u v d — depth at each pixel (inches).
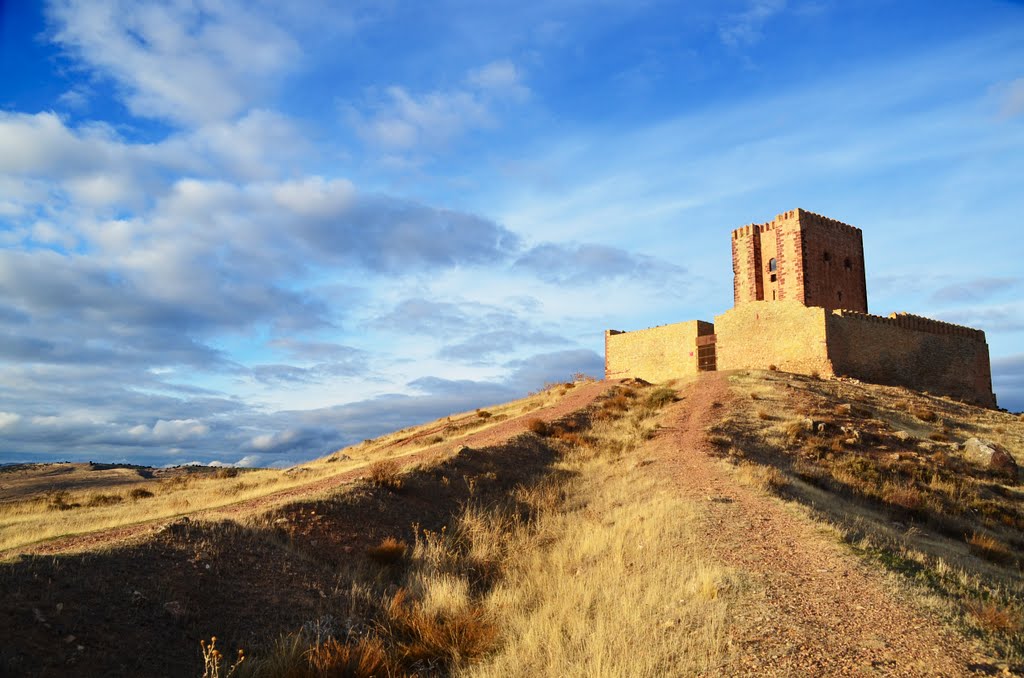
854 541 594.2
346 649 426.6
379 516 788.6
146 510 926.4
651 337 2436.0
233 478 1641.2
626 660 370.6
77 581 439.2
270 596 507.5
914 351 2112.5
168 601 453.1
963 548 773.9
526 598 558.3
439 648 466.6
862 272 2439.7
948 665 333.7
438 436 1748.3
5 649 346.3
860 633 374.9
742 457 1074.7
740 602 426.9
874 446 1267.2
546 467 1179.3
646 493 849.5
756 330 2080.5
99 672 363.3
